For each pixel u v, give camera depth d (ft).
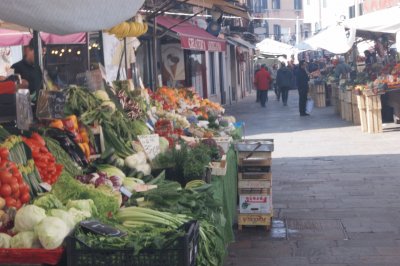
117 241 12.89
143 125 26.78
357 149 53.11
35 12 14.29
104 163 21.45
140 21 33.65
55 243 13.19
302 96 87.56
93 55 38.75
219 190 22.41
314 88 104.27
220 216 19.08
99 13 14.80
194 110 39.65
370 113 63.46
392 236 27.63
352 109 74.02
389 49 105.50
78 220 14.07
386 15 70.74
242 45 131.34
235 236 28.45
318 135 64.08
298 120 81.71
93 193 16.03
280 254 25.66
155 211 15.71
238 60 147.02
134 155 22.61
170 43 58.08
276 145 57.88
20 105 18.31
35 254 13.12
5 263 13.19
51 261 13.10
